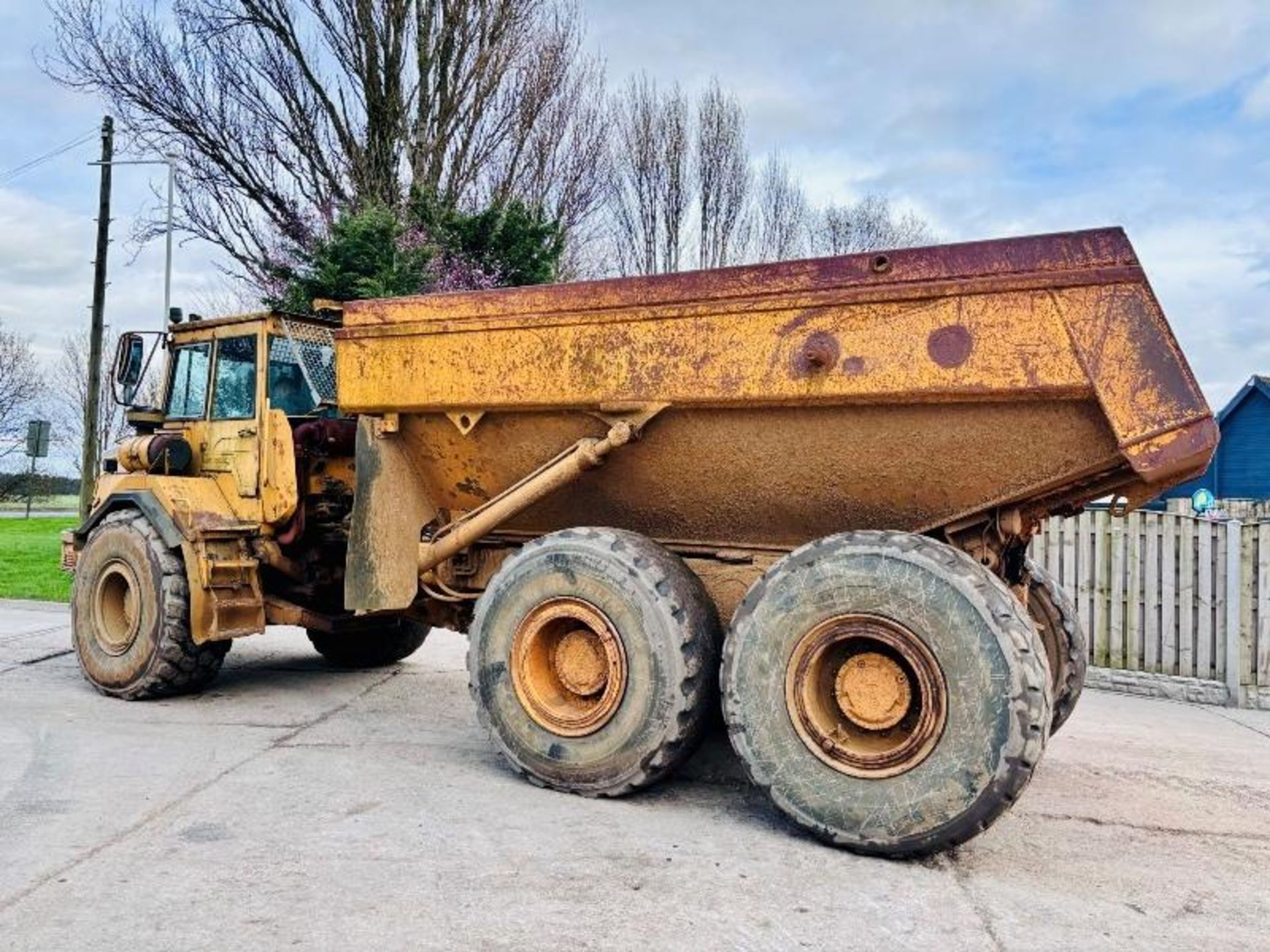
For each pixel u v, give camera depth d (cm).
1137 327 353
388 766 471
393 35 1766
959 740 346
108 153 1819
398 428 516
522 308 467
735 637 392
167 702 618
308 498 640
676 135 2369
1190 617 770
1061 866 363
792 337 402
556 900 313
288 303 1423
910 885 335
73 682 679
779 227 2544
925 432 393
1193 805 454
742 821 399
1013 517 406
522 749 440
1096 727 642
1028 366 364
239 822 382
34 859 340
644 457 457
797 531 451
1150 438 348
